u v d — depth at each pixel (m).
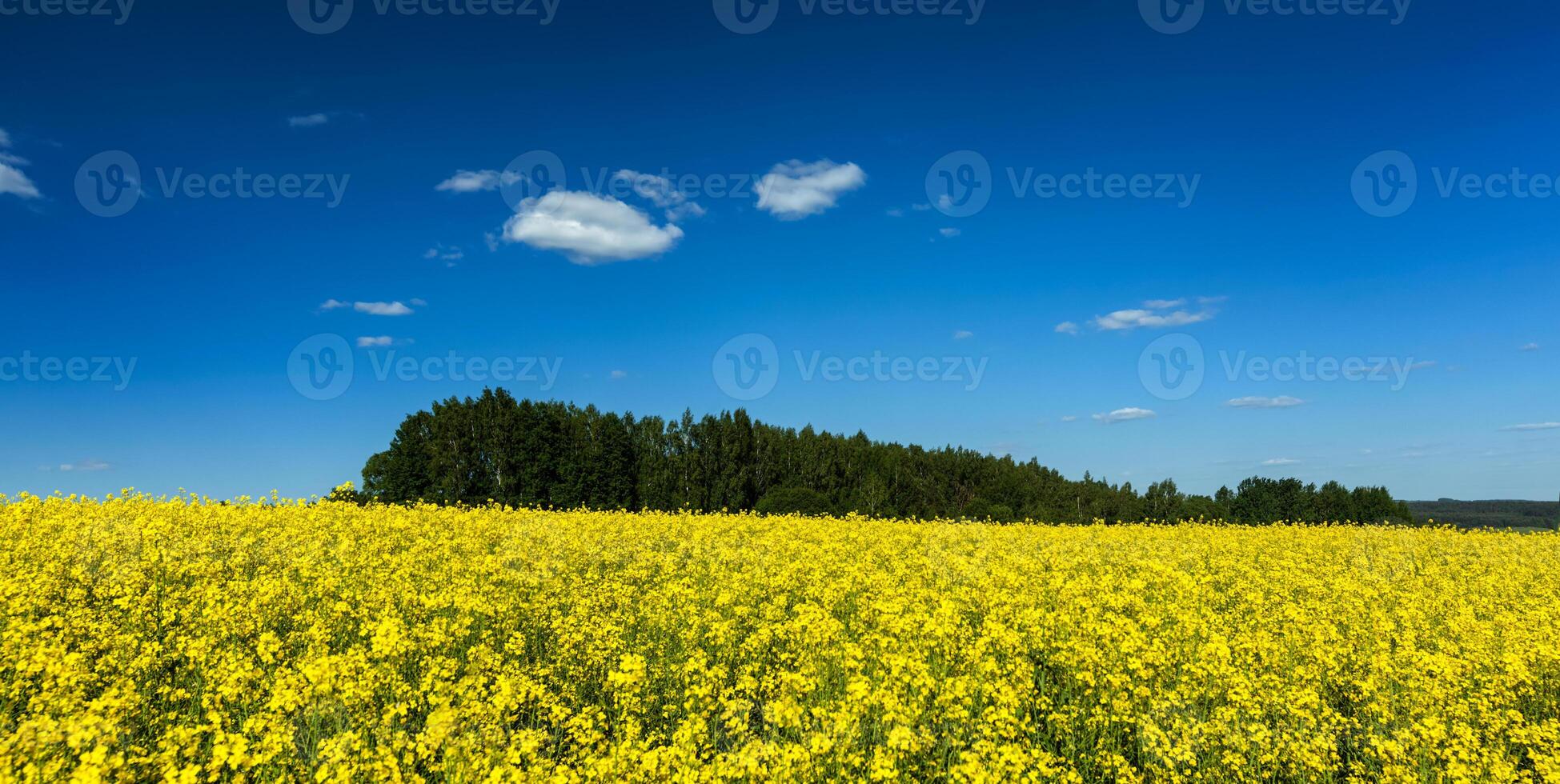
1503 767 8.36
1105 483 85.56
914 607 12.84
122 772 6.61
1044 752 8.38
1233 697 9.51
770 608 13.71
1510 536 30.66
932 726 8.85
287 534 17.61
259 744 7.47
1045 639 11.91
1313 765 8.32
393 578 14.38
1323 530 32.94
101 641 10.10
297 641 11.27
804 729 8.53
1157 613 14.09
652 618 12.68
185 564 14.30
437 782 7.74
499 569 15.45
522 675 9.93
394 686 9.30
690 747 7.73
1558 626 13.42
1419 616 14.05
